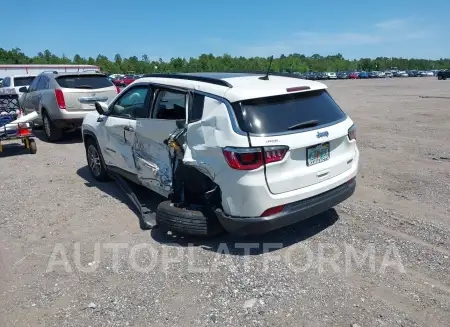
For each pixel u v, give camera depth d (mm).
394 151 8203
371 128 11172
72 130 10367
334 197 4191
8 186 6574
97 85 10047
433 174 6516
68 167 7703
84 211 5371
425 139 9336
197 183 4254
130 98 5406
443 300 3246
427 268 3713
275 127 3805
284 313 3143
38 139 10844
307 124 3990
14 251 4324
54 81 9727
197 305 3279
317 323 3014
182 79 4551
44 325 3102
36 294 3514
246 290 3455
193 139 4098
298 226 4676
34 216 5258
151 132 4777
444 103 17594
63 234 4695
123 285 3596
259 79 4383
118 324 3082
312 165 3994
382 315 3082
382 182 6188
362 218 4832
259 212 3738
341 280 3559
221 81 4125
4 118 8703
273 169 3717
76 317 3182
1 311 3297
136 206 5113
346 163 4352
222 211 3959
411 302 3232
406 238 4293
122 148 5535
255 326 3006
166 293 3453
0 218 5227
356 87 36375
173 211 4254
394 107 16500
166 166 4625
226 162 3746
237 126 3729
